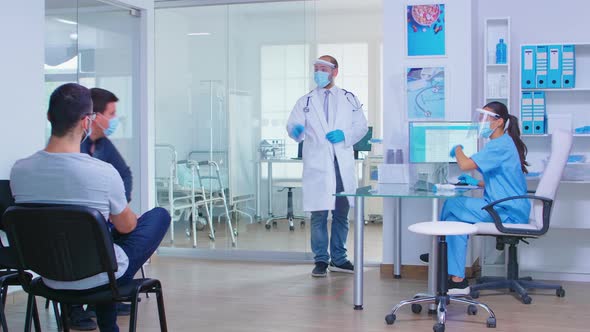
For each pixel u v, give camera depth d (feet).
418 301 12.69
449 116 17.19
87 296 8.46
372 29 30.71
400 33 17.44
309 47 20.01
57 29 16.51
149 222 9.18
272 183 20.22
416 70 17.34
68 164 8.17
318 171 17.40
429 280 13.75
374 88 30.81
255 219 20.36
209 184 20.74
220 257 20.56
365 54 30.89
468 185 15.23
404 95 17.43
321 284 16.47
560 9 18.63
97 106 11.53
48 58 16.24
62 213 7.86
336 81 31.27
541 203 14.03
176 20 20.97
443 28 17.17
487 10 18.98
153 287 8.91
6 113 14.20
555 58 18.01
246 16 20.42
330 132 17.21
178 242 21.03
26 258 8.25
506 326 12.48
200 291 15.69
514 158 14.29
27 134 14.75
